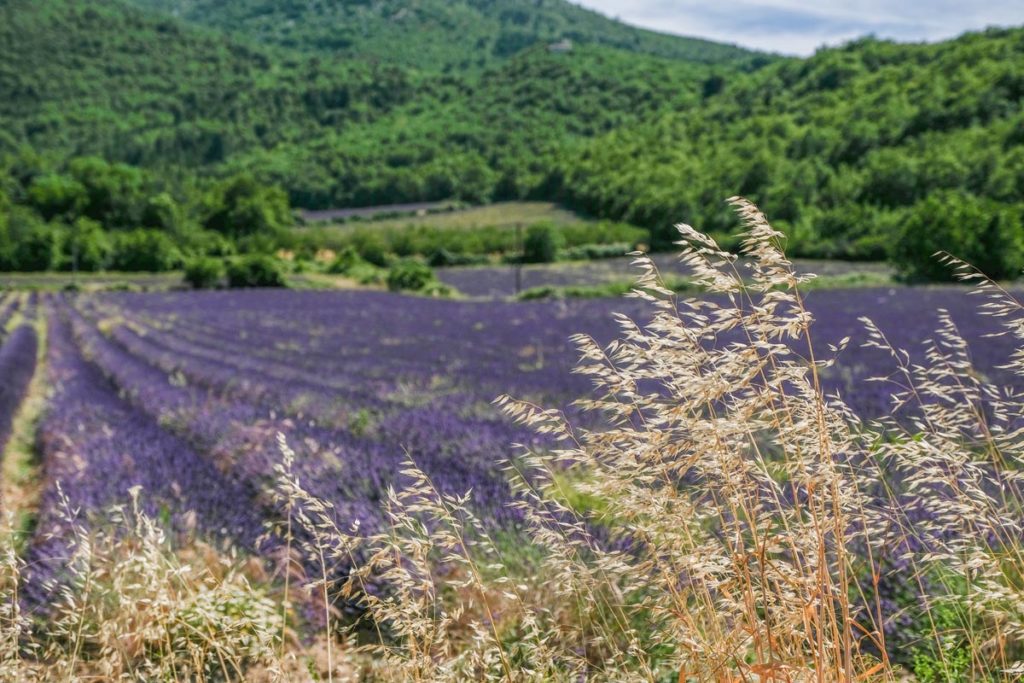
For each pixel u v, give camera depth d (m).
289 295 54.28
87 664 2.97
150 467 7.42
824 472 1.93
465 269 74.31
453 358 18.34
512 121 187.50
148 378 15.12
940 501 2.23
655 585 2.18
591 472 2.19
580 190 116.25
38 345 24.69
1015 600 2.16
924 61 127.56
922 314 25.11
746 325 1.87
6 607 2.61
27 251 81.44
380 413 10.02
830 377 11.23
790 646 2.06
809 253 65.00
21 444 10.48
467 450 7.34
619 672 2.32
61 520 5.45
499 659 2.35
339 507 5.45
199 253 94.19
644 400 1.97
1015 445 2.30
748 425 1.93
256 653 2.54
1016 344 16.20
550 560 2.31
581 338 2.03
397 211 129.88
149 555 2.58
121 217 105.06
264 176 153.50
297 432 8.52
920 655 2.89
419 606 2.23
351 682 2.50
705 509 2.12
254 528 5.57
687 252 1.92
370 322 32.78
